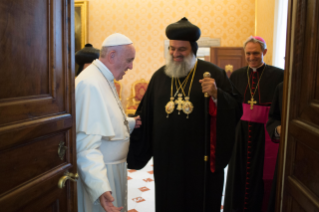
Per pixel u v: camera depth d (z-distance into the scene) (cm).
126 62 178
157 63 721
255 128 259
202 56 698
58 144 119
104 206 140
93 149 152
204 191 194
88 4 734
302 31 118
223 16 682
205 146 193
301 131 113
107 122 158
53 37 112
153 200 316
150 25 715
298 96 122
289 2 130
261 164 254
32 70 101
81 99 159
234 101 195
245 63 663
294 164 124
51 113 112
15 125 91
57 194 120
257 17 648
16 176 95
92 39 741
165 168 200
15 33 93
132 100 729
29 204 102
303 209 111
